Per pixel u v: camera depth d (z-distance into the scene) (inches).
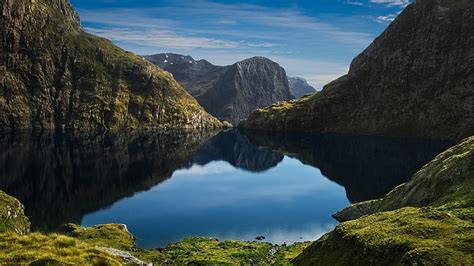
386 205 3262.8
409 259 1507.1
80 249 1581.0
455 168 2662.4
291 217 4185.5
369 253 1696.6
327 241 2082.9
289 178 6599.4
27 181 5664.4
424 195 2763.3
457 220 1790.1
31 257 1425.9
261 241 3316.9
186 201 4936.0
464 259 1443.2
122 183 5979.3
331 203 4862.2
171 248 2908.5
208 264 2365.9
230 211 4451.3
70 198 4872.0
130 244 3075.8
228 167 7741.1
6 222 2997.0
